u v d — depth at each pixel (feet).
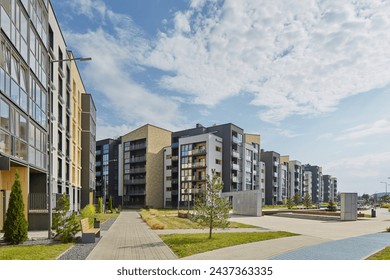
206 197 47.19
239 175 213.87
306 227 67.26
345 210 88.07
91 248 37.60
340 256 33.35
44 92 69.56
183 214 97.96
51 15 85.76
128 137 236.43
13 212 40.22
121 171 240.94
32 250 34.96
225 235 49.70
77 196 124.06
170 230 59.00
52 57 87.04
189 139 202.28
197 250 36.04
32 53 61.46
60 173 95.40
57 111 90.12
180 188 203.41
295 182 349.41
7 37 48.67
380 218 96.53
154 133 227.40
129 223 77.97
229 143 203.00
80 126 132.26
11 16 50.70
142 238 46.83
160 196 225.76
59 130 94.63
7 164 44.27
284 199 272.72
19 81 53.83
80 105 132.87
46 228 58.54
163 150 231.09
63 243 41.16
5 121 47.67
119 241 43.62
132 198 230.07
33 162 60.90
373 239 46.78
